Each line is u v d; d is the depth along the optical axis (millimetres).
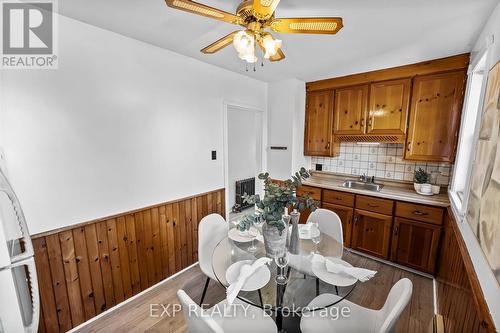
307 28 1214
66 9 1506
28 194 1513
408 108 2549
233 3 1410
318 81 3229
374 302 2041
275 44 1271
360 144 3178
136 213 2082
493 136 1070
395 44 1993
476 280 1067
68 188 1682
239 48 1211
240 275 1291
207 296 2131
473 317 1006
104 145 1844
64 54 1603
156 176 2213
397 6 1416
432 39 1883
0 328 1026
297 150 3365
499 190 907
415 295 2115
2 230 1009
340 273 1347
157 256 2273
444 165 2582
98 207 1847
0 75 1386
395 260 2531
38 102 1521
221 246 1736
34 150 1521
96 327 1791
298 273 1419
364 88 2840
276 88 3359
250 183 4621
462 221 1555
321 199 3023
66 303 1712
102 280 1898
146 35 1886
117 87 1882
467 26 1648
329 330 1251
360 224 2744
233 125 4340
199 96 2514
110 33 1810
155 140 2172
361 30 1731
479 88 1939
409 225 2400
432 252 2285
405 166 2854
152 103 2117
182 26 1734
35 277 1176
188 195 2520
